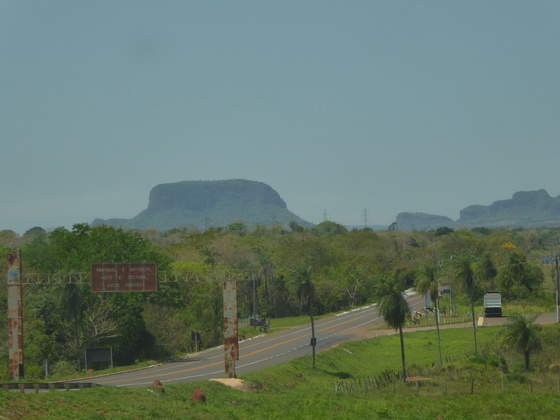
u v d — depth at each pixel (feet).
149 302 494.18
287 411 225.56
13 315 328.90
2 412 178.19
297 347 461.37
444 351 437.99
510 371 376.07
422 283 443.73
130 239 487.20
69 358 436.76
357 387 338.95
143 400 230.89
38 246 499.92
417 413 241.55
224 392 278.87
